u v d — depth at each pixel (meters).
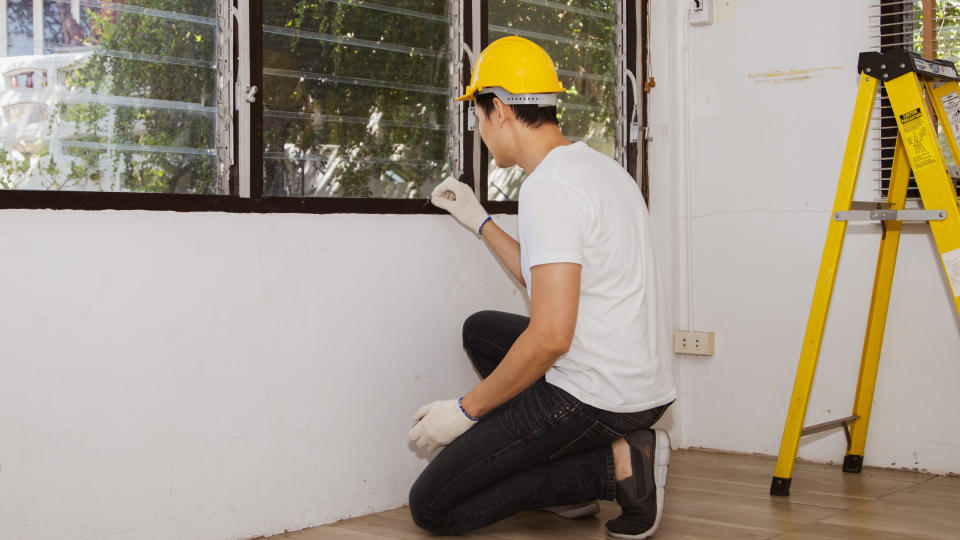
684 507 2.31
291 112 2.18
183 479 1.92
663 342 1.95
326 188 2.27
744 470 2.77
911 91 2.24
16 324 1.68
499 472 1.94
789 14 2.90
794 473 2.71
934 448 2.66
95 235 1.79
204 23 2.04
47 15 1.78
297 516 2.13
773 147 2.95
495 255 2.62
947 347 2.63
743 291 3.02
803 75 2.88
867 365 2.66
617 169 1.96
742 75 3.00
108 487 1.81
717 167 3.07
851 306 2.80
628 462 1.97
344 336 2.23
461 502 2.01
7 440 1.67
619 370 1.84
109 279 1.81
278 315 2.09
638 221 1.92
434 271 2.44
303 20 2.21
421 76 2.49
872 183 2.75
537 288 1.75
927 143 2.22
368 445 2.29
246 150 2.07
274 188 2.15
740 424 3.04
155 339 1.88
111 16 1.88
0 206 1.66
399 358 2.36
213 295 1.97
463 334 2.37
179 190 2.00
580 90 2.96
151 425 1.87
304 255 2.14
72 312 1.76
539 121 1.96
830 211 2.83
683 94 3.13
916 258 2.68
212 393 1.97
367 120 2.36
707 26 3.08
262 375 2.06
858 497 2.39
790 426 2.42
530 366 1.77
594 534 2.08
